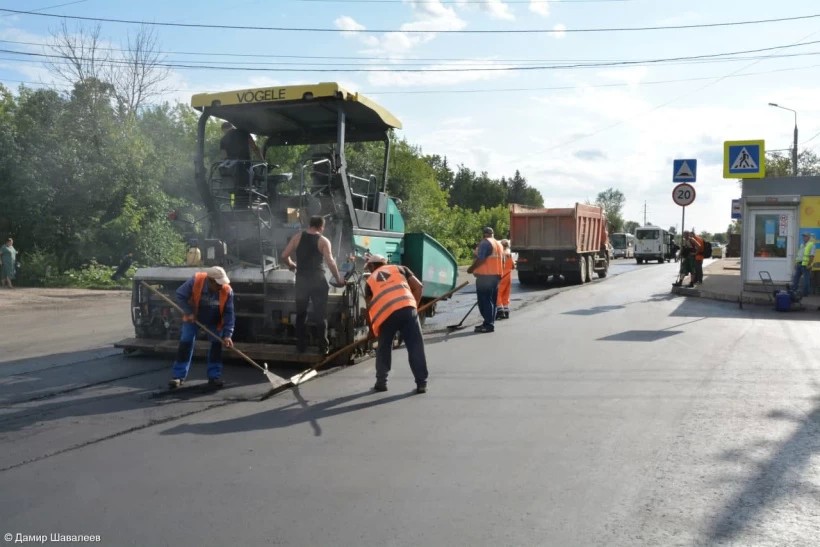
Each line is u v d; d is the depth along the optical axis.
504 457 5.31
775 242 18.97
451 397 7.30
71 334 12.48
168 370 8.87
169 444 5.74
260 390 7.72
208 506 4.43
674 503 4.40
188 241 10.44
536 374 8.36
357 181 10.36
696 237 20.25
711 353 9.70
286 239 9.66
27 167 24.52
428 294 12.14
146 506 4.44
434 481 4.82
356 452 5.48
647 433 5.88
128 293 21.69
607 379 8.01
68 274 23.97
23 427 6.27
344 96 9.17
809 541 3.86
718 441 5.65
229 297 7.81
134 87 35.09
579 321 13.43
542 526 4.07
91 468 5.16
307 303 8.64
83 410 6.88
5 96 36.91
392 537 3.94
